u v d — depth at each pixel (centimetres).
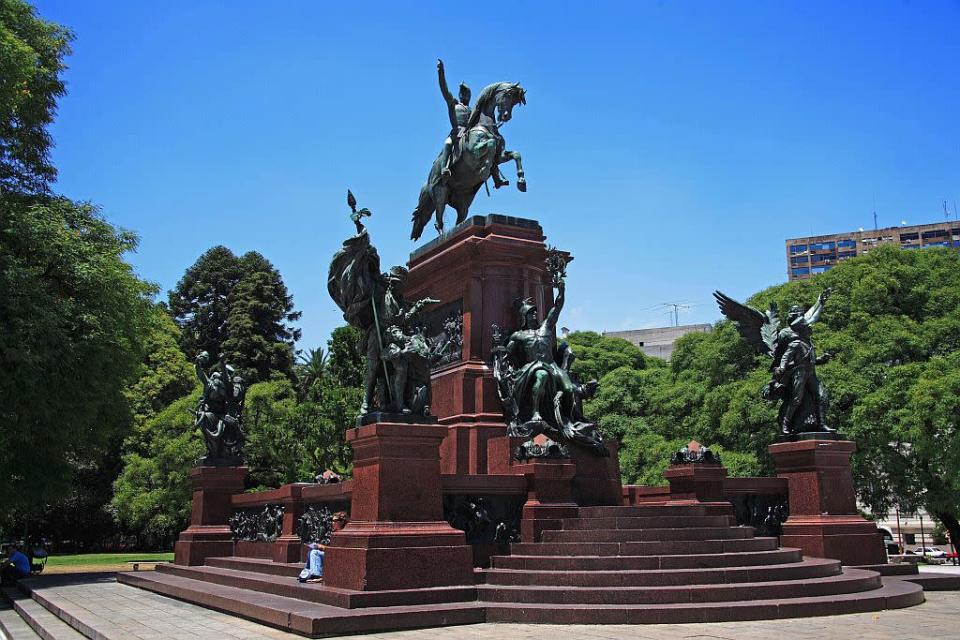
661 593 1205
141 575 2114
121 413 2783
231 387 2308
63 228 2422
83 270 2383
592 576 1259
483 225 1914
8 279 2116
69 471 2641
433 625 1130
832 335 3481
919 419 2950
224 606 1393
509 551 1402
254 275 6525
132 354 2712
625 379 4709
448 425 1770
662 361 5784
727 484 1738
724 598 1224
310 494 1680
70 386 2314
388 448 1274
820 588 1301
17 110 2523
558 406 1666
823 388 1847
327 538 1563
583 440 1655
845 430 3162
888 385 3133
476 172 1998
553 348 1750
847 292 3609
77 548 5712
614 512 1505
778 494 1811
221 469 2203
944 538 5838
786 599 1245
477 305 1841
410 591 1186
